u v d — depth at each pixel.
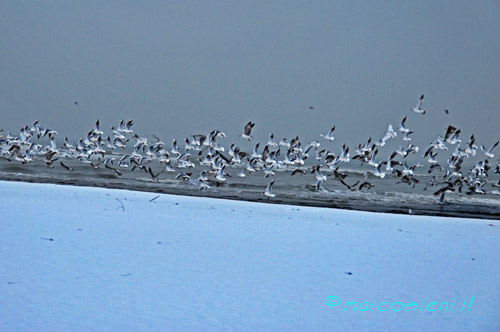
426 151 39.16
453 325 12.95
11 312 11.91
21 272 14.66
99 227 21.50
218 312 12.82
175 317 12.33
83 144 50.16
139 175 54.62
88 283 14.16
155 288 14.20
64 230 20.28
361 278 16.50
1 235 18.67
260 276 15.96
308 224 26.59
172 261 16.95
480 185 44.03
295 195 44.19
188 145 45.53
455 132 37.47
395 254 20.34
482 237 25.67
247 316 12.70
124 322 11.83
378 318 13.18
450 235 25.75
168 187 45.31
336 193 47.25
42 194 32.03
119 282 14.46
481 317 13.55
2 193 31.31
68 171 54.44
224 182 52.00
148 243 19.23
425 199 45.72
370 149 38.94
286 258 18.47
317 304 13.87
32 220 21.95
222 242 20.41
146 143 47.41
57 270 15.05
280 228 24.69
